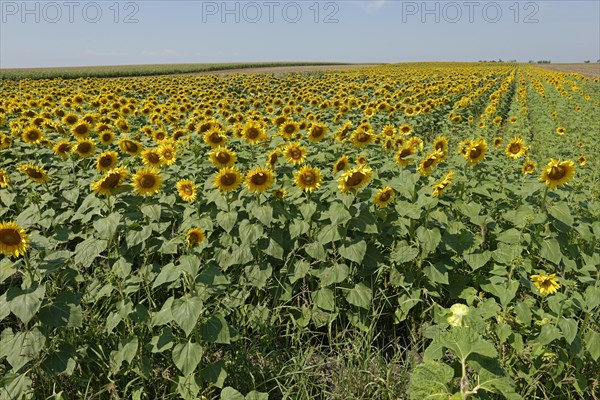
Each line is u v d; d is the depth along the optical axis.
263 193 5.09
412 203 4.95
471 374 3.62
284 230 5.26
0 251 3.30
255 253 4.98
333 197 5.19
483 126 12.98
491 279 4.31
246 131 7.41
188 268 3.50
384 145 8.20
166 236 5.46
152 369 4.02
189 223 5.15
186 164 7.57
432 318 4.74
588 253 4.97
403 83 28.80
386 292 5.05
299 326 4.60
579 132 14.44
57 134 10.24
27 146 8.80
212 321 3.69
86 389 3.71
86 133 8.34
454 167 6.84
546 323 3.72
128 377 4.06
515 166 7.48
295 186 5.66
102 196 5.36
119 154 9.35
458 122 14.24
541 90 27.86
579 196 5.54
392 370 4.02
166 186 6.57
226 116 13.19
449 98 20.33
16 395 3.25
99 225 4.22
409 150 5.79
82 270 5.32
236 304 4.66
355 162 7.36
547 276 3.76
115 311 4.25
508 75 50.75
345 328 4.78
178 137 9.40
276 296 4.84
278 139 8.18
